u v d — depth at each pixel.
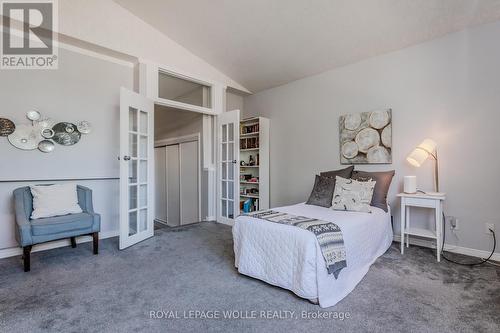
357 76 3.54
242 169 4.93
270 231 2.04
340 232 2.00
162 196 6.27
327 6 2.68
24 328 1.52
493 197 2.59
